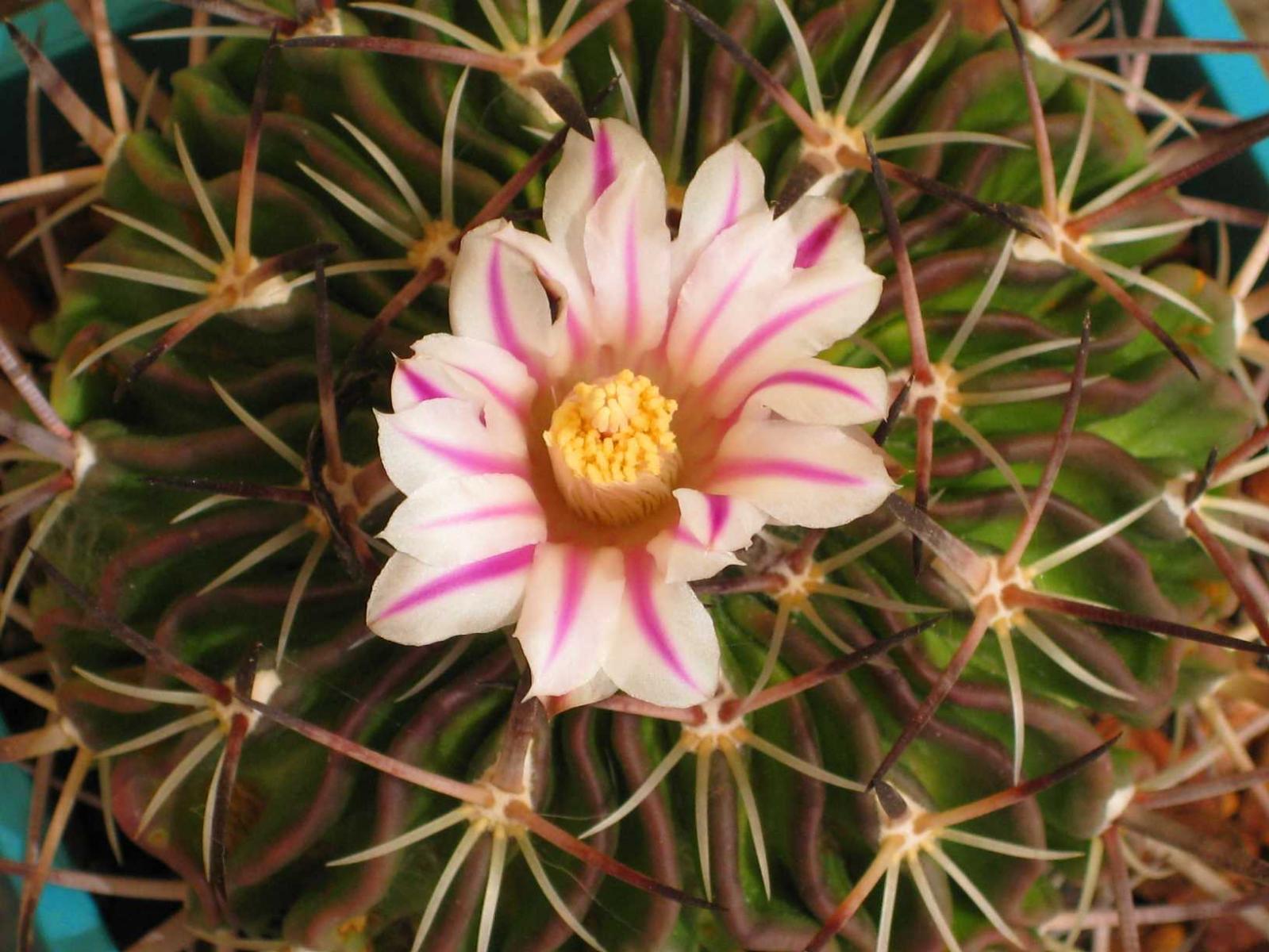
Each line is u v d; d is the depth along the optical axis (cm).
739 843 12
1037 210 13
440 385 10
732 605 12
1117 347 13
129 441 13
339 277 13
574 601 10
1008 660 12
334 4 13
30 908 13
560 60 13
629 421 11
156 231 13
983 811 12
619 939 12
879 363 13
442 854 12
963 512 12
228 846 12
